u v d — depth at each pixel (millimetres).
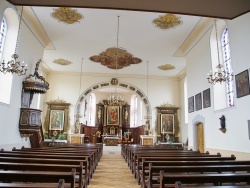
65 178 3326
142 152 8922
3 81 10062
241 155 8250
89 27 12383
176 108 20922
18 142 10875
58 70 20688
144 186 5746
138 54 16312
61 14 11086
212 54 11102
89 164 7082
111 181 7500
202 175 3402
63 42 14469
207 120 11375
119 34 13148
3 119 9398
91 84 20969
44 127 19578
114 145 22672
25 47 11320
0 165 4227
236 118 8672
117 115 26438
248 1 5355
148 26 12102
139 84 21359
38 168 4273
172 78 21766
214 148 10508
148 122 20594
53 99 20359
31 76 11664
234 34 8961
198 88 12727
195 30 12445
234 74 8875
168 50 15477
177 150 10719
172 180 3369
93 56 17000
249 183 3965
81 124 21672
